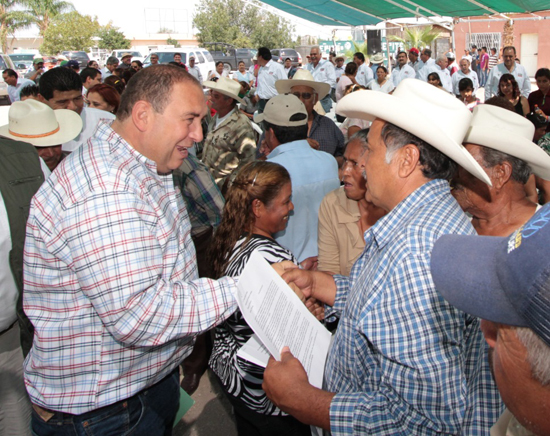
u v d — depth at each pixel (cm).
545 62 2291
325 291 176
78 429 152
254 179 196
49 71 339
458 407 114
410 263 114
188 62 1986
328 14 1513
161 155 150
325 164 266
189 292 146
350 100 140
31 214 142
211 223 304
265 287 150
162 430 175
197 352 305
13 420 221
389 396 120
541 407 68
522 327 66
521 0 927
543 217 61
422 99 135
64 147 345
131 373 153
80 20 4228
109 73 1460
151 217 143
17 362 217
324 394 129
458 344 114
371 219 222
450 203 125
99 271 132
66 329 145
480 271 69
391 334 116
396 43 2464
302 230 261
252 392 185
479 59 1983
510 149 172
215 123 468
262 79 1207
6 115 1249
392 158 129
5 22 4062
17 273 192
